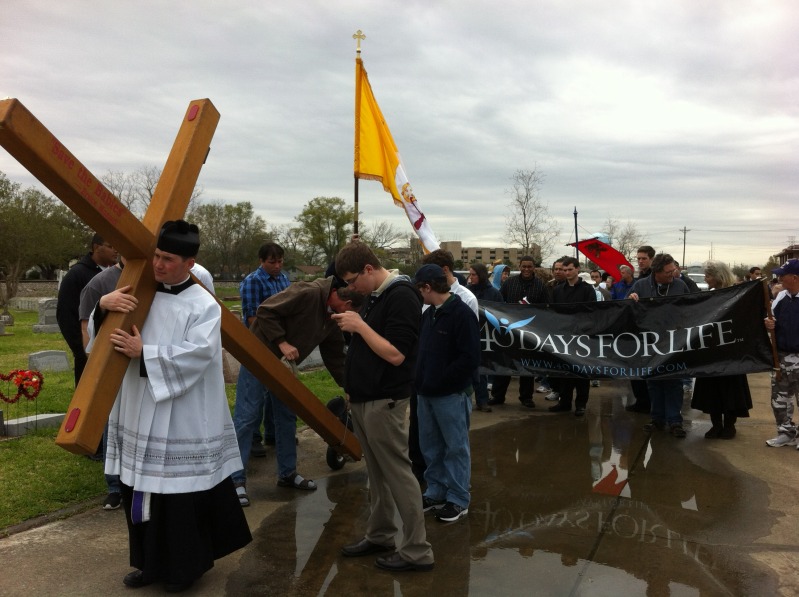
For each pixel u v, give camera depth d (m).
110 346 2.76
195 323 3.04
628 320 6.40
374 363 3.31
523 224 25.28
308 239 61.97
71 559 3.43
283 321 4.47
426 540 3.72
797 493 4.54
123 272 2.99
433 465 4.33
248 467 5.21
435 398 4.01
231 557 3.54
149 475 2.94
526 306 6.88
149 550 3.00
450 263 4.64
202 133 3.27
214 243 57.25
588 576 3.32
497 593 3.15
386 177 7.05
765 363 5.79
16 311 29.02
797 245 60.91
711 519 4.09
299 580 3.28
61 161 2.40
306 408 4.11
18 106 2.21
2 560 3.40
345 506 4.35
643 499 4.46
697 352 6.03
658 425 6.49
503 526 4.01
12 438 5.60
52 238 34.88
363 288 3.39
